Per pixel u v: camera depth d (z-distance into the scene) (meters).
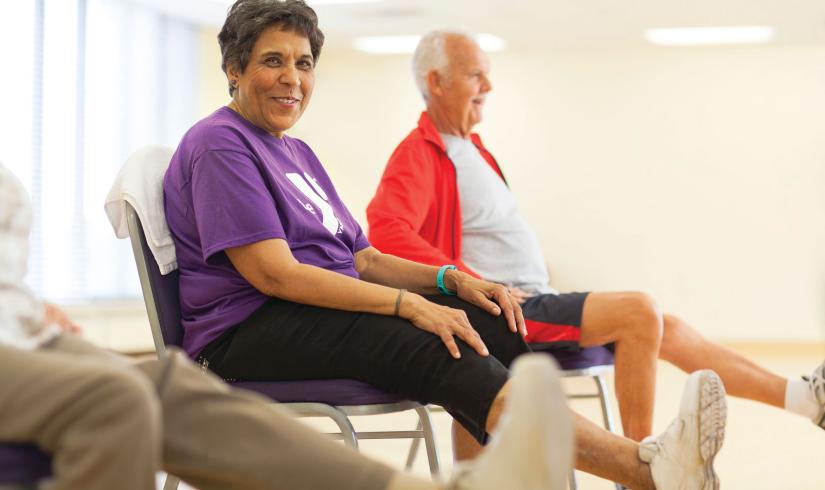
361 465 1.18
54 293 6.88
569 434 1.08
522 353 1.91
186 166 1.83
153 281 1.78
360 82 10.00
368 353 1.69
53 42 6.93
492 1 7.80
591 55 9.55
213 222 1.74
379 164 9.98
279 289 1.73
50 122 6.88
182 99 8.26
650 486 1.68
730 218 9.36
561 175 9.63
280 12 1.93
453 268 2.05
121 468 1.01
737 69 9.31
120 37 7.54
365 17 8.40
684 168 9.43
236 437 1.17
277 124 1.96
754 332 9.31
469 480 1.13
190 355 1.80
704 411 1.61
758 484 3.02
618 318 2.31
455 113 2.80
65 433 1.02
